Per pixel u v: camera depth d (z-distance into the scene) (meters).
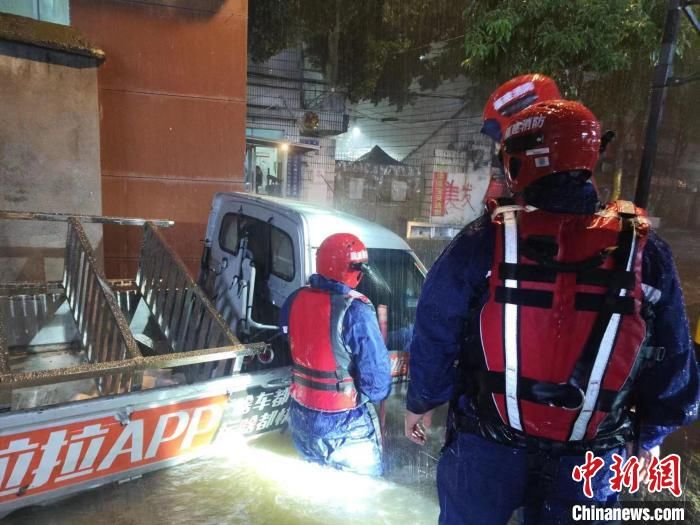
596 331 1.17
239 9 5.69
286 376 2.79
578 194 1.22
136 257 5.64
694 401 1.29
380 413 2.77
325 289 2.44
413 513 2.46
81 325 3.58
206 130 5.76
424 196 14.90
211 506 2.44
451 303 1.32
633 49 7.11
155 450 2.44
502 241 1.24
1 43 4.16
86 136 4.67
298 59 16.97
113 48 5.19
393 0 14.29
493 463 1.34
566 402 1.19
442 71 16.50
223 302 3.65
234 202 3.85
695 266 9.60
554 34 6.49
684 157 16.47
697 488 2.71
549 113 1.25
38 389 3.29
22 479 2.09
